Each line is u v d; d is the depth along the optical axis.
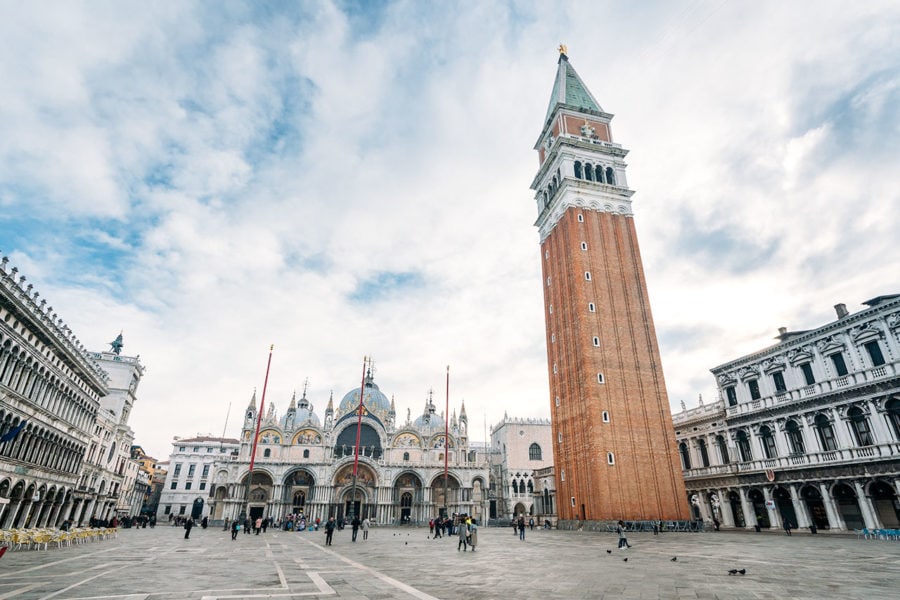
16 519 44.50
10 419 40.25
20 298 38.69
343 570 23.05
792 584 17.83
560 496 67.31
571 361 67.38
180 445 130.50
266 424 99.81
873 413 46.25
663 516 57.16
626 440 59.91
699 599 15.24
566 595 16.03
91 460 67.50
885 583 17.91
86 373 56.38
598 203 74.81
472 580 19.47
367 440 108.81
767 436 57.25
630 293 69.44
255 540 50.38
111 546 37.19
